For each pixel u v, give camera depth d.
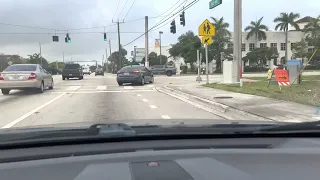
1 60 87.19
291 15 75.62
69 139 2.55
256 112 10.00
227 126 3.09
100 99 14.85
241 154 2.34
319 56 69.12
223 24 70.31
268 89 17.14
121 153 2.33
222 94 15.33
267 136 2.90
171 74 46.59
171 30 33.28
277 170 2.05
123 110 11.42
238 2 21.48
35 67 18.44
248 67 74.75
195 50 68.81
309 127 2.98
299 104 11.45
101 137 2.61
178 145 2.57
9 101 14.50
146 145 2.56
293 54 73.06
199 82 25.44
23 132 2.77
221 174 1.97
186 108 12.03
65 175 1.97
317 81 22.97
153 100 14.54
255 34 79.25
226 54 69.31
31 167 2.08
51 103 13.55
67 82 29.89
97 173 1.97
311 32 74.62
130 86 23.56
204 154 2.33
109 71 120.06
